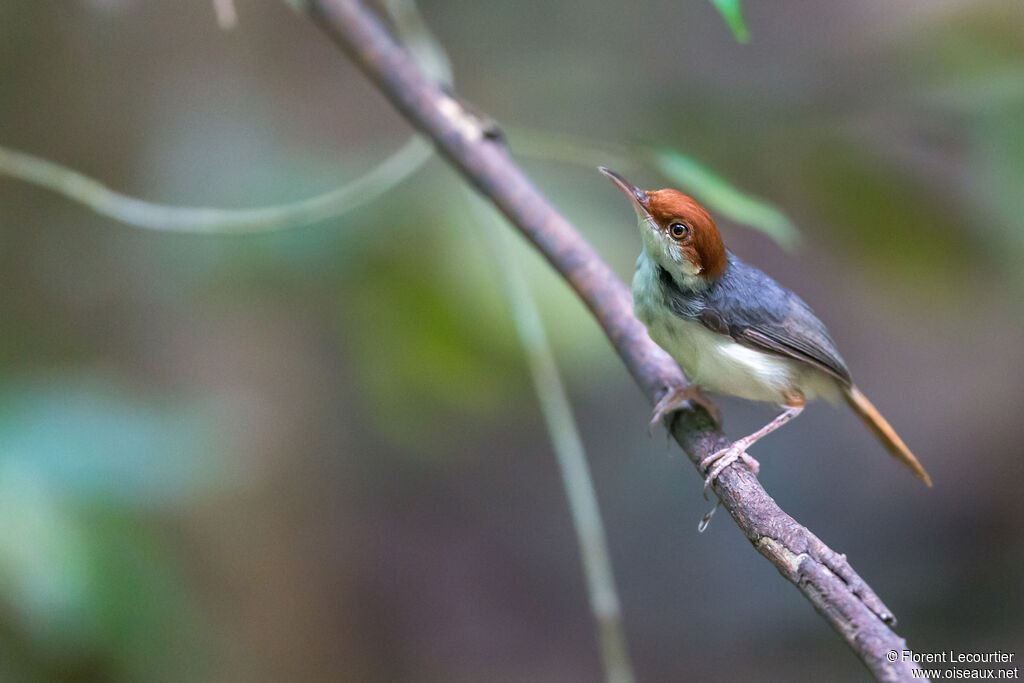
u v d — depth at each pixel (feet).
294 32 35.58
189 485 25.22
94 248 32.04
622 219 30.83
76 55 32.32
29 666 26.53
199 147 31.71
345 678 40.32
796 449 53.06
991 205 29.55
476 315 27.96
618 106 34.42
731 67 38.27
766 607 48.65
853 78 32.17
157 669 24.72
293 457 37.11
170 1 32.91
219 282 30.12
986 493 50.88
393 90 23.84
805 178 30.99
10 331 31.04
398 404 30.09
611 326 21.02
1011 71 29.89
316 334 35.81
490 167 22.38
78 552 22.50
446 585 48.60
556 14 38.58
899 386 53.57
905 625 47.29
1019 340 50.31
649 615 49.03
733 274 21.94
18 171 25.81
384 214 28.68
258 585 36.04
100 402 25.20
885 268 30.63
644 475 51.90
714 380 21.91
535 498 51.24
